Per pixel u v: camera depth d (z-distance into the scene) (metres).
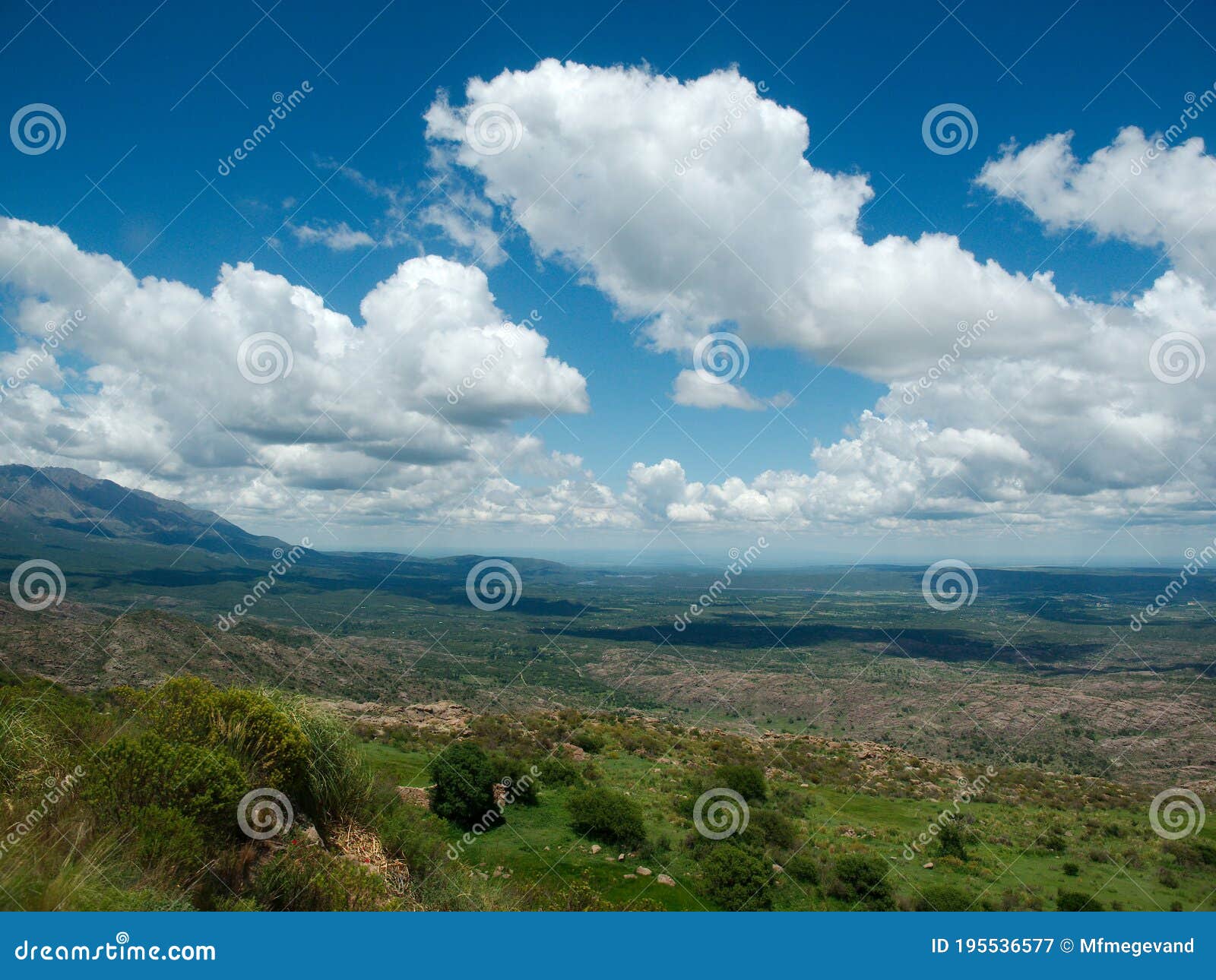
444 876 12.31
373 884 10.30
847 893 16.77
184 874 8.38
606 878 16.05
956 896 17.30
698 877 16.72
